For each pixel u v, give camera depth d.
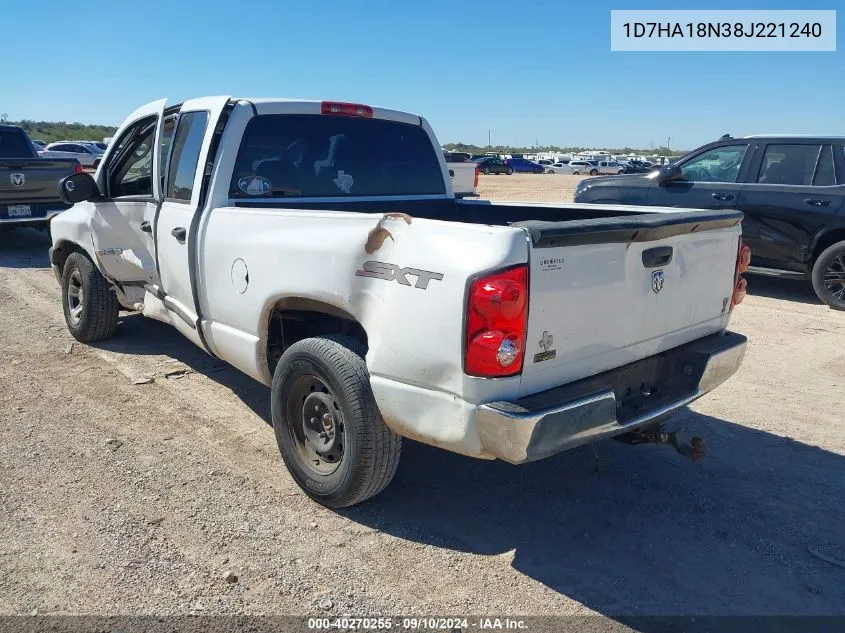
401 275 3.09
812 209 8.17
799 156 8.43
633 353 3.43
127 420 4.77
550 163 67.94
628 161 60.03
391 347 3.12
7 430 4.57
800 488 4.06
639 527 3.64
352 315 3.36
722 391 5.59
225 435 4.57
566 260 2.95
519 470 4.21
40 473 4.02
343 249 3.35
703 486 4.07
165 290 5.01
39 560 3.22
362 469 3.41
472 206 5.47
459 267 2.87
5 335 6.66
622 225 3.10
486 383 2.87
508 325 2.81
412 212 5.26
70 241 6.28
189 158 4.64
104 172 5.75
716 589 3.16
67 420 4.75
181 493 3.84
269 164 4.54
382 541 3.46
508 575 3.23
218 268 4.19
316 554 3.34
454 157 20.05
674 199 9.27
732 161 8.96
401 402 3.14
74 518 3.57
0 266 10.34
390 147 5.17
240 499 3.80
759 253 8.77
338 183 4.88
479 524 3.64
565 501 3.88
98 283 6.11
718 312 3.99
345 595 3.06
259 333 3.95
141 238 5.23
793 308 8.30
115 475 4.02
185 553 3.31
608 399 3.08
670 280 3.52
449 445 3.04
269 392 5.32
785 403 5.34
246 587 3.09
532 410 2.84
